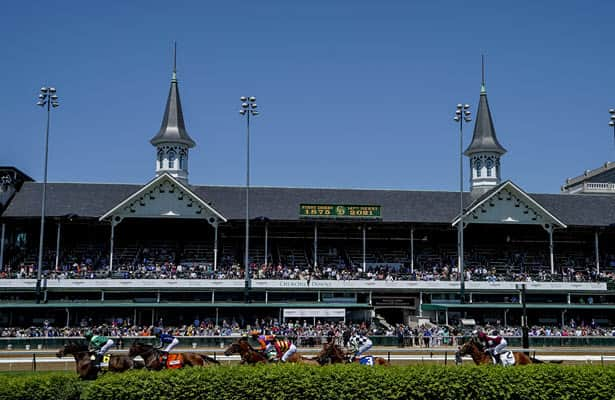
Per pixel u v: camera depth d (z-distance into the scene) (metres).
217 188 78.00
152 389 23.12
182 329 58.91
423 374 24.22
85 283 65.00
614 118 62.22
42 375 24.14
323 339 55.31
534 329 63.16
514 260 76.50
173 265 69.88
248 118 67.31
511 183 73.38
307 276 69.06
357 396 23.75
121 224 74.69
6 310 63.00
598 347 57.59
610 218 77.69
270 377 23.67
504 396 24.31
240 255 74.12
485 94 88.00
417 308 70.44
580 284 70.44
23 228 73.94
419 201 78.00
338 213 71.31
